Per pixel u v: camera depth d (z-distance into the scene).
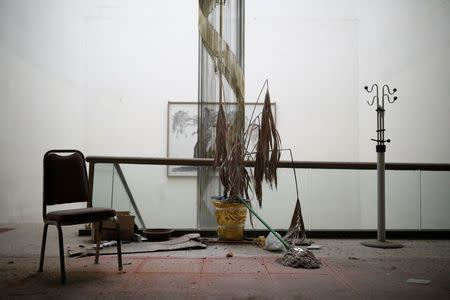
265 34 6.78
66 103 6.28
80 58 6.62
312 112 6.68
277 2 6.83
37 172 5.72
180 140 6.55
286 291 2.24
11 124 5.11
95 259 2.89
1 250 3.38
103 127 6.58
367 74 6.63
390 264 2.96
